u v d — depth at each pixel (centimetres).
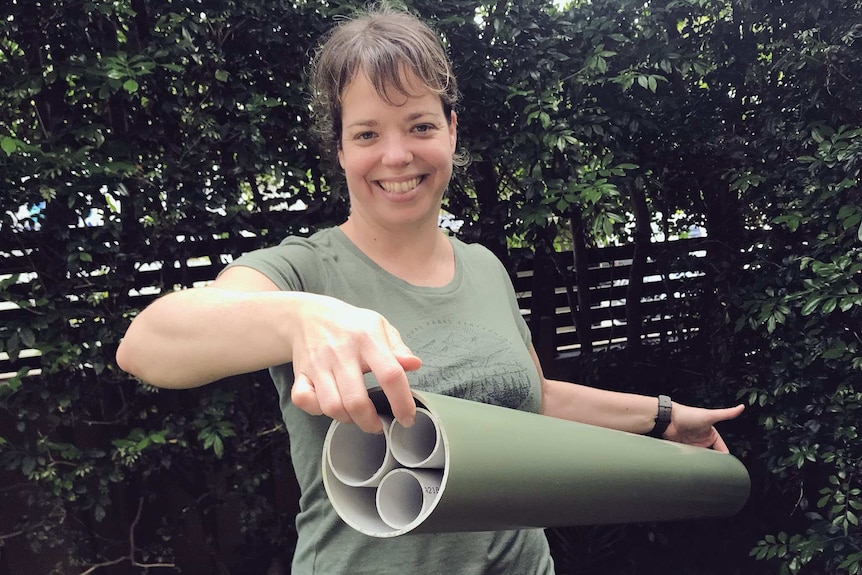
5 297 209
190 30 220
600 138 260
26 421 230
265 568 272
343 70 96
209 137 224
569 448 76
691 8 254
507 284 124
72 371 223
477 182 267
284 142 243
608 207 244
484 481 62
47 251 219
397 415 58
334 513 92
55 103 216
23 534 240
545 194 246
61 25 212
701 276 293
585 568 288
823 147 219
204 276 246
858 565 218
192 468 252
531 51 248
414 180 99
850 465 226
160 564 249
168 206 224
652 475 92
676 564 287
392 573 92
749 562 277
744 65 263
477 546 97
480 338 103
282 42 234
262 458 255
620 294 324
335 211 252
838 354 218
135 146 220
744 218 278
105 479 227
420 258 107
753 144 259
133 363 78
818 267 213
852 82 227
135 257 224
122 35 224
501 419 70
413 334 99
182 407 240
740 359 277
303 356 61
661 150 273
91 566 247
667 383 308
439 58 99
